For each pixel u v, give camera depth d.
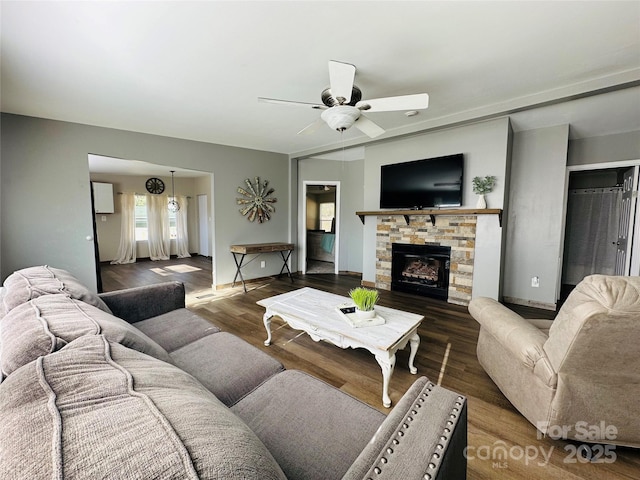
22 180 3.22
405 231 4.34
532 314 3.54
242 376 1.41
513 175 3.88
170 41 1.94
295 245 5.92
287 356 2.51
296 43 1.98
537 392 1.52
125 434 0.47
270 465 0.56
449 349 2.62
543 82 2.58
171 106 3.06
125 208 7.30
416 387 0.98
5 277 3.17
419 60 2.20
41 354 0.80
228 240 4.95
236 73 2.38
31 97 2.79
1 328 1.03
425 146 4.04
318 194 8.93
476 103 3.06
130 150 3.91
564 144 3.53
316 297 2.81
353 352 2.59
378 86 2.62
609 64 2.27
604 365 1.32
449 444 0.75
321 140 4.55
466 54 2.11
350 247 6.06
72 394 0.56
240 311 3.69
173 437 0.48
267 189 5.42
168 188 8.09
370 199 4.72
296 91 2.73
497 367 1.91
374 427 1.06
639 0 1.56
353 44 1.99
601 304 1.19
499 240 3.50
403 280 4.51
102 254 7.07
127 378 0.65
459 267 3.84
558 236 3.62
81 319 1.06
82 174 3.57
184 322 2.04
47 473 0.39
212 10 1.65
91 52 2.05
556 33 1.87
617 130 3.69
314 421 1.09
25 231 3.26
